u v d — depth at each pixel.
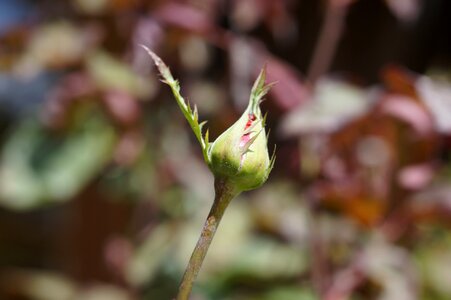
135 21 0.57
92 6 0.58
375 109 0.47
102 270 0.65
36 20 0.60
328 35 0.60
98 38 0.57
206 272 0.58
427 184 0.49
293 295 0.57
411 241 0.51
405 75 0.46
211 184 0.62
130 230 0.63
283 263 0.58
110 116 0.57
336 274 0.52
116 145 0.58
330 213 0.53
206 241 0.28
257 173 0.28
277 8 0.63
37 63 0.58
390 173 0.49
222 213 0.28
